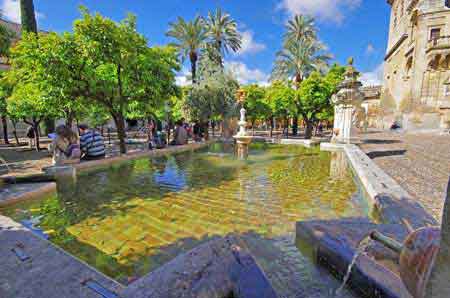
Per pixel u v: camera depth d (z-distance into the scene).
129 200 3.84
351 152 7.51
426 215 2.41
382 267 1.55
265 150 10.74
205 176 5.59
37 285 1.41
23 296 1.32
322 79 16.30
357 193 4.17
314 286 1.64
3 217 2.46
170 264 1.59
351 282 1.57
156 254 2.25
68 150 5.57
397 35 31.02
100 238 2.57
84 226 2.87
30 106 8.63
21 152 10.15
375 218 2.91
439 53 22.05
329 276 1.76
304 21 21.52
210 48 19.70
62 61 6.30
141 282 1.42
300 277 1.76
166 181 5.08
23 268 1.58
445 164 6.37
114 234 2.66
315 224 2.25
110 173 5.82
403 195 3.02
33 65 6.39
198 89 14.71
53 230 2.77
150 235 2.63
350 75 11.98
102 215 3.22
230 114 15.62
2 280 1.45
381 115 30.55
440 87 22.69
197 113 14.47
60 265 1.62
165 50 9.10
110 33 6.69
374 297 1.42
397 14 31.28
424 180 4.55
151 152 8.38
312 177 5.47
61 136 5.44
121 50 7.05
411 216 2.36
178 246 2.39
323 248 1.88
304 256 2.08
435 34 23.09
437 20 22.72
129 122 28.89
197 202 3.74
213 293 1.35
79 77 6.89
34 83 6.70
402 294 1.31
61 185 4.72
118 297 1.30
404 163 6.57
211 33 20.11
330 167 6.70
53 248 1.84
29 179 4.44
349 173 5.90
